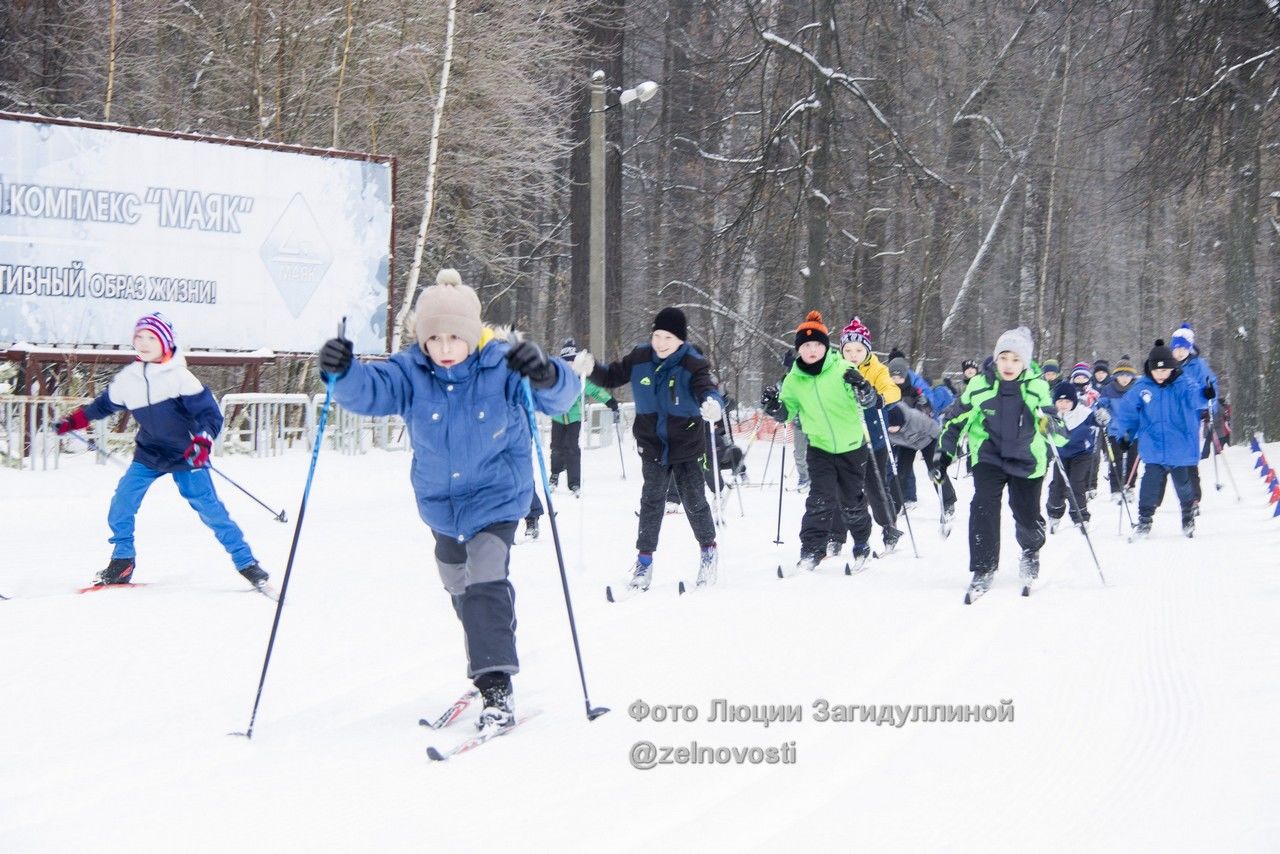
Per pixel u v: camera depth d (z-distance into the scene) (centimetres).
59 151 2625
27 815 622
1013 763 711
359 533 1830
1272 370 4253
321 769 702
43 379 2706
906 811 628
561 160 4694
